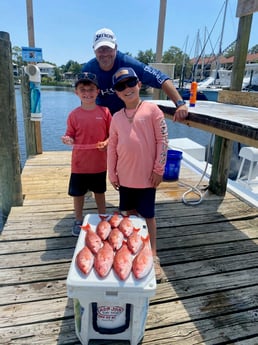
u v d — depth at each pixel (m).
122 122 1.66
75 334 1.32
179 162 3.28
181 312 1.47
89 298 1.13
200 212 2.59
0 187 2.52
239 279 1.74
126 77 1.54
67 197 2.79
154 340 1.31
